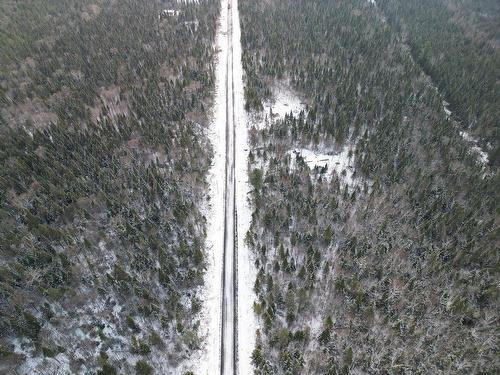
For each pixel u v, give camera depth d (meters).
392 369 29.36
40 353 30.83
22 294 32.84
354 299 34.03
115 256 38.03
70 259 36.78
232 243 41.41
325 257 38.53
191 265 38.00
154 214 41.22
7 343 31.14
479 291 34.44
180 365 31.23
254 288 36.34
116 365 30.42
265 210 43.22
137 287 34.34
